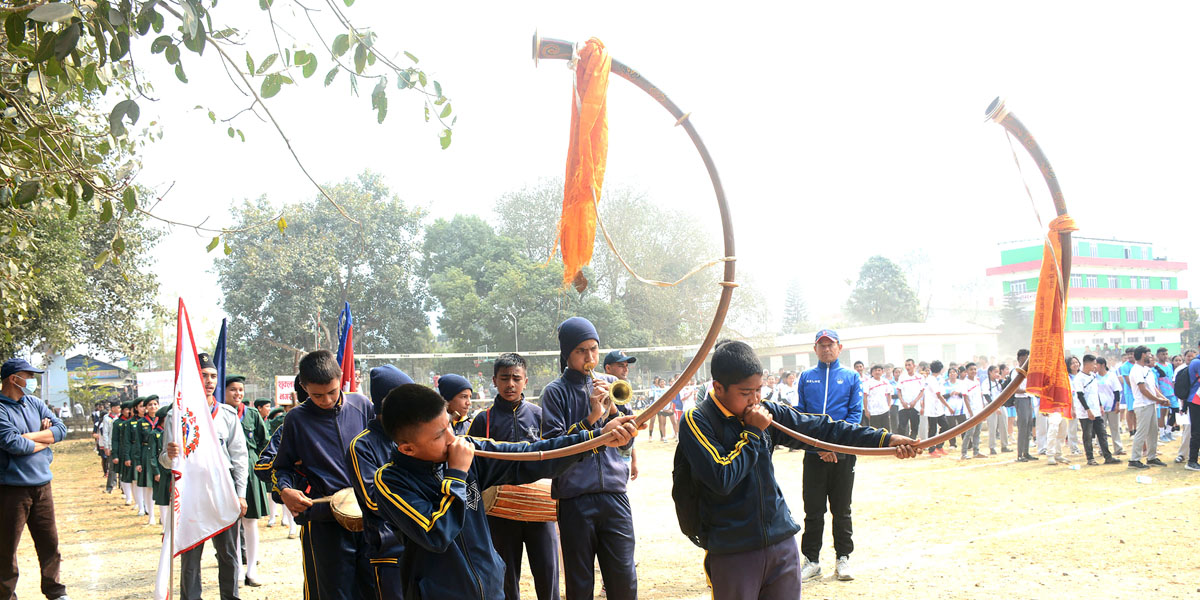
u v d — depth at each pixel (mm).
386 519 3307
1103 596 5891
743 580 3633
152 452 11898
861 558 7363
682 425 3668
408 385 3119
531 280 40250
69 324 22531
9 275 7559
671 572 7234
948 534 8195
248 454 7422
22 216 7086
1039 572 6578
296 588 7332
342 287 40000
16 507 6551
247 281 37469
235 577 6418
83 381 39750
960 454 15719
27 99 5387
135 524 12125
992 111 3127
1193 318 61531
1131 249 57500
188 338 5984
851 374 7098
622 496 4961
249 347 39844
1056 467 12922
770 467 3773
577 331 5336
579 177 3020
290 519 10062
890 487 11664
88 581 8078
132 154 5730
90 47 4980
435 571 3193
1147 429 12500
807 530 6738
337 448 4930
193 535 5812
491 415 5355
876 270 64000
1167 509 8914
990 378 15383
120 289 24922
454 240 45438
